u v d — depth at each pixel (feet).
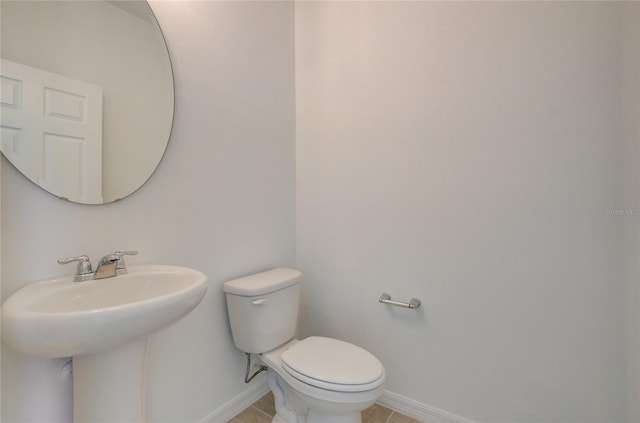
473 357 4.51
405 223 5.03
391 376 5.24
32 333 2.19
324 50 5.87
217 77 4.70
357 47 5.47
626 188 3.51
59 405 3.14
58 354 2.34
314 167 6.04
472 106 4.43
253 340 4.57
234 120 4.98
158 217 3.96
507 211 4.22
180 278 3.38
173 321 2.80
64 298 2.81
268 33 5.61
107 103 3.49
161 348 4.00
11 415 2.85
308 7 6.07
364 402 3.63
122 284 3.23
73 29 3.24
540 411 4.08
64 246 3.16
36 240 2.98
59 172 3.13
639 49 3.27
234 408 5.01
